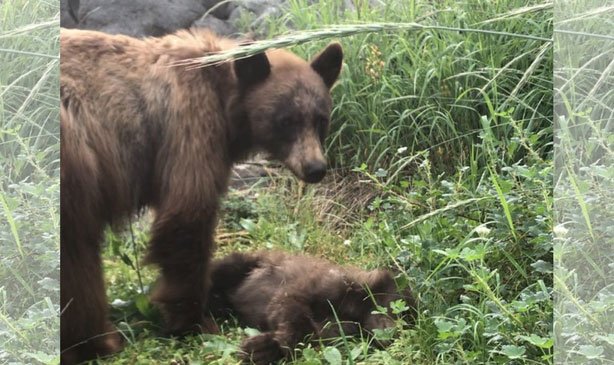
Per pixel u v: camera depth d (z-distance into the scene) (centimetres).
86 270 400
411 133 523
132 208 425
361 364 370
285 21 645
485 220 419
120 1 627
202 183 417
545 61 506
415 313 404
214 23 651
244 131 439
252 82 437
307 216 516
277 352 381
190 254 418
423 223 417
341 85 550
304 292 407
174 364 381
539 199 400
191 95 420
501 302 380
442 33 551
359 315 410
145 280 464
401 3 576
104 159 404
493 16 530
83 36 413
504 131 489
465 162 491
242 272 450
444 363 362
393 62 566
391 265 440
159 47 426
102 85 407
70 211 393
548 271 364
